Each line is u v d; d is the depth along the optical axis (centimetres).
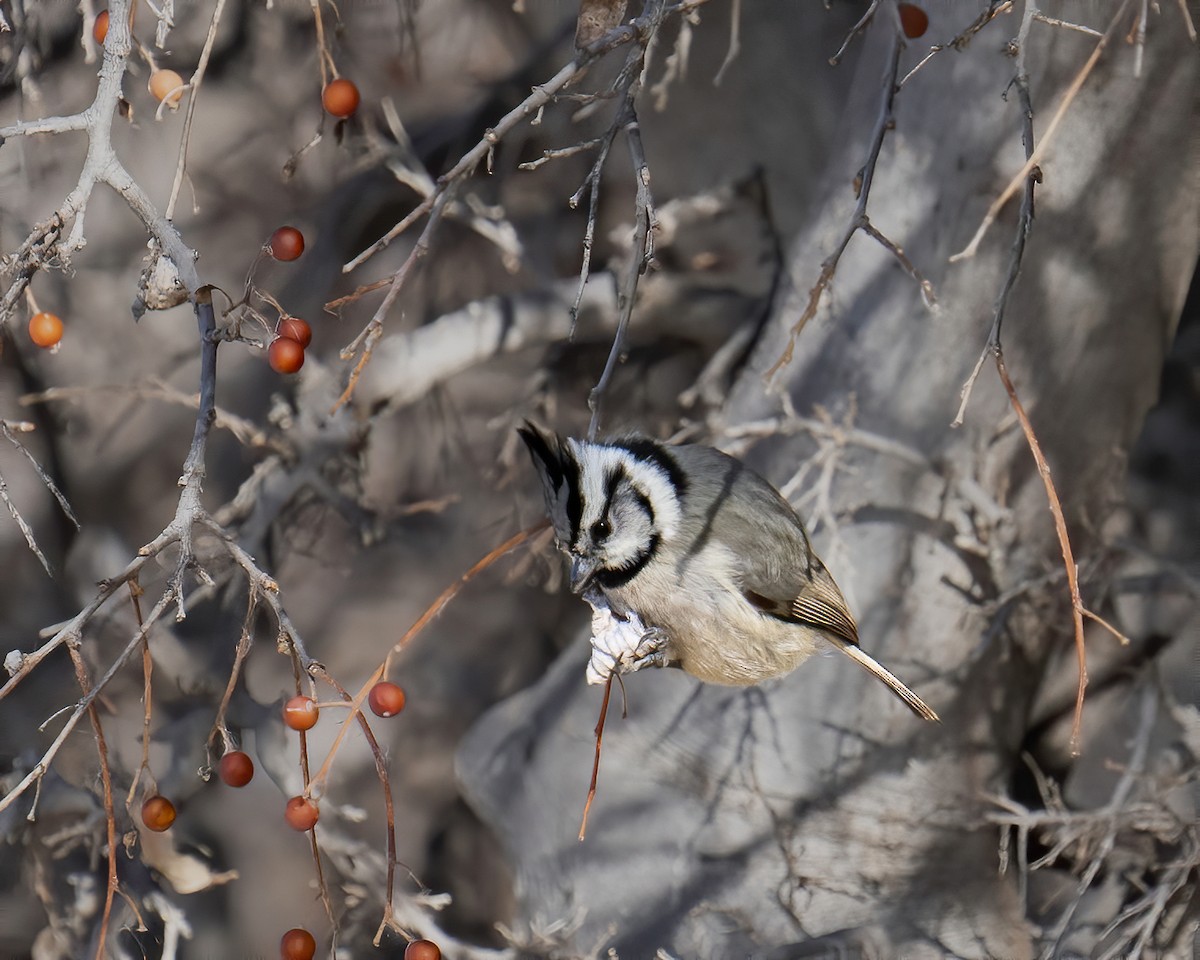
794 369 1167
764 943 1129
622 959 1144
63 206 653
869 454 1133
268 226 1476
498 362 1612
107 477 1498
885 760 1173
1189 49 1020
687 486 827
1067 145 1044
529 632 1703
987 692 1182
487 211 1253
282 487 1203
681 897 1160
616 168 1406
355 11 1441
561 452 782
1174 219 1072
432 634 1694
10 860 1306
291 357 680
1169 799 1135
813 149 1341
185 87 690
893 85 669
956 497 1123
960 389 1103
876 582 1140
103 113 661
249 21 1479
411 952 689
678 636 823
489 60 1471
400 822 1659
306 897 1569
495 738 1338
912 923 1141
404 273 659
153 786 651
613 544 784
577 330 1323
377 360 1257
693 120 1361
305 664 631
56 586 1458
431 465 1623
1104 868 1248
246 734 1185
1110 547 1181
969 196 1070
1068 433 1123
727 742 1198
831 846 1170
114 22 666
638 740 1230
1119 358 1108
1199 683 1265
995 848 1195
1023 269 1073
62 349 1479
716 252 1359
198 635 1294
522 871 1233
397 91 1450
